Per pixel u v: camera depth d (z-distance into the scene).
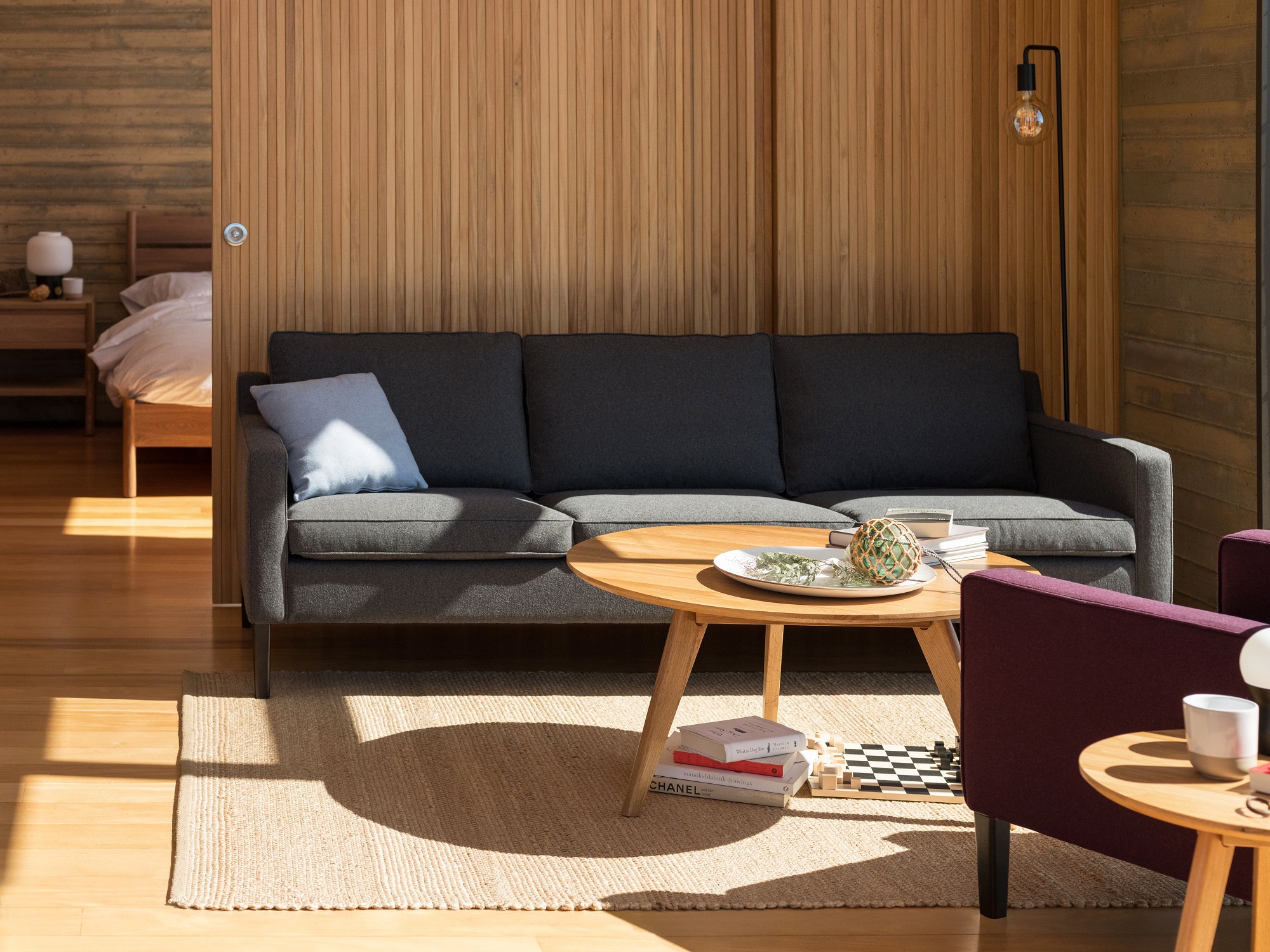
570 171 4.47
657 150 4.50
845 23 4.50
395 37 4.36
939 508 3.55
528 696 3.54
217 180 4.32
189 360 6.27
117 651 3.89
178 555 5.13
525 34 4.42
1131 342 4.62
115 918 2.29
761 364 4.20
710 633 4.22
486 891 2.40
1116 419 4.70
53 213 8.23
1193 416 4.24
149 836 2.62
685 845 2.62
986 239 4.61
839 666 3.88
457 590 3.48
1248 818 1.53
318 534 3.41
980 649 2.28
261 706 3.40
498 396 4.08
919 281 4.60
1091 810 2.14
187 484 6.61
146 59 8.17
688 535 3.17
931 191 4.58
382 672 3.73
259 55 4.31
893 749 3.09
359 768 2.99
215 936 2.23
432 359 4.08
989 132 4.58
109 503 6.09
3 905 2.32
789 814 2.78
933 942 2.27
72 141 8.20
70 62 8.14
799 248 4.53
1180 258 4.27
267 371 4.39
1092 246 4.65
